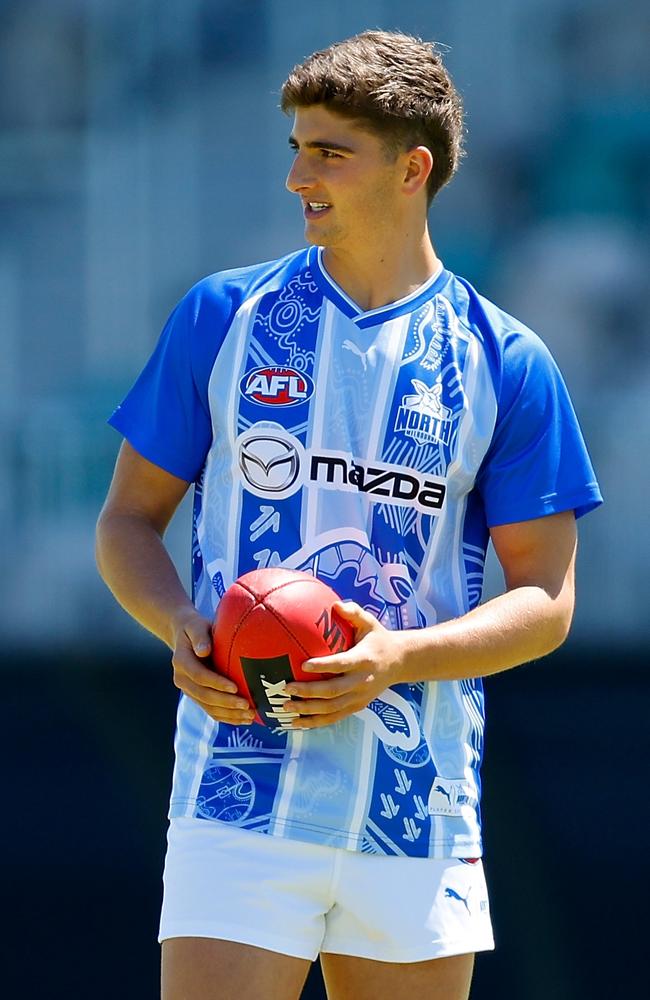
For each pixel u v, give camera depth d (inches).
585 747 1117.7
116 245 1969.7
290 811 327.6
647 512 1743.4
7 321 1956.2
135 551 349.7
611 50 1946.4
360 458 338.3
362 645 317.1
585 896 807.1
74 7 1974.7
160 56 1973.4
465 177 1957.4
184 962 323.9
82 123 1974.7
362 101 334.0
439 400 343.0
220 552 343.3
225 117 1971.0
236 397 343.3
